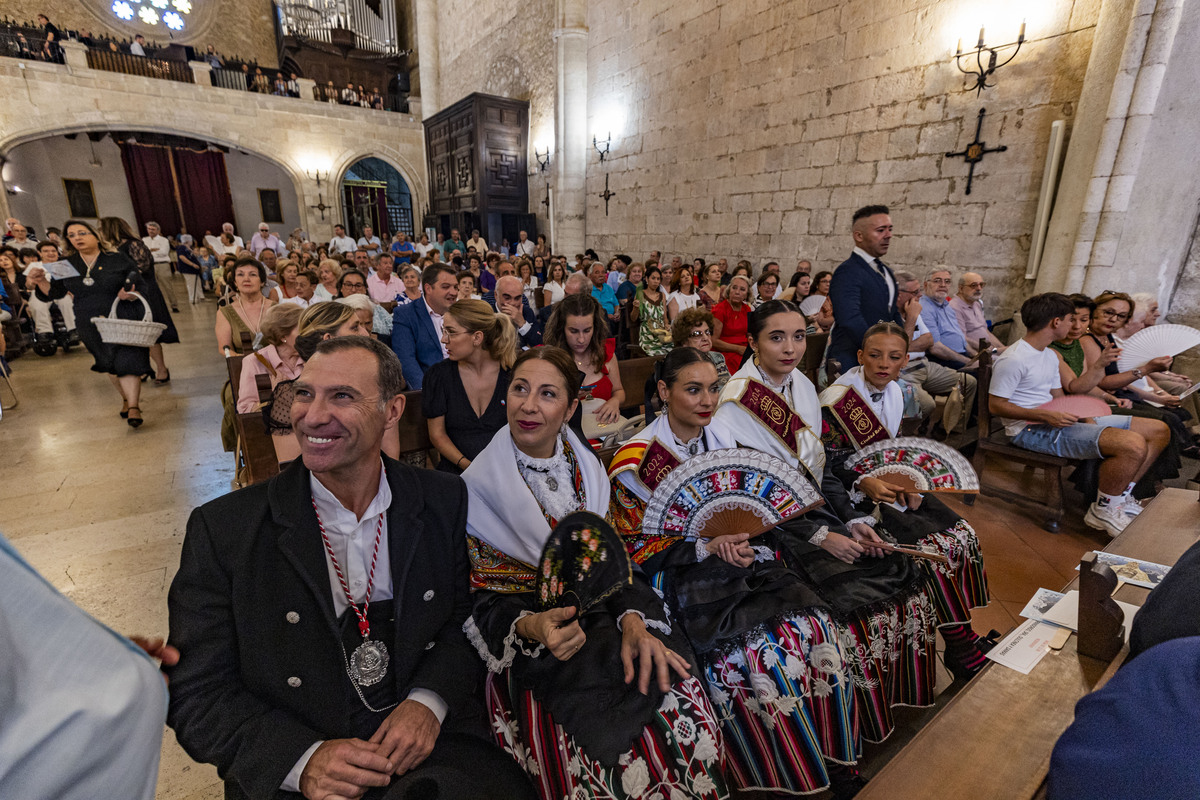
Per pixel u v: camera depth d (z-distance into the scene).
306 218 16.80
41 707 0.48
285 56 18.70
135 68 14.64
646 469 1.58
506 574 1.32
